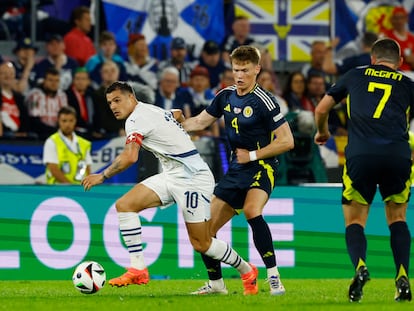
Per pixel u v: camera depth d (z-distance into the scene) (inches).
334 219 1343.5
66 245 1293.1
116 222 1304.1
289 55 2042.3
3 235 1282.0
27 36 1887.3
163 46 1935.3
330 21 2055.9
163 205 982.4
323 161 1624.0
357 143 893.2
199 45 1969.7
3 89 1731.1
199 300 930.1
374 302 894.4
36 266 1286.9
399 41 2098.9
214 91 1934.1
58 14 1904.5
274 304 873.5
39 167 1700.3
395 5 2095.2
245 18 1985.7
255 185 1007.6
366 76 916.0
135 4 1931.6
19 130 1745.8
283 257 1331.2
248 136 1013.8
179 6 1952.5
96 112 1785.2
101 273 1002.1
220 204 1026.7
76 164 1608.0
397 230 904.3
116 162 940.6
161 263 1307.8
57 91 1771.7
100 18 1921.8
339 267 1341.0
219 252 992.2
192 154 977.5
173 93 1861.5
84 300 941.8
